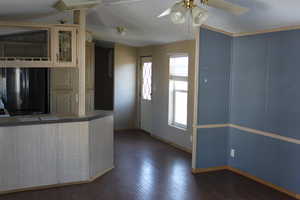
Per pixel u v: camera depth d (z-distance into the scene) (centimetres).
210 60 451
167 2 366
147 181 421
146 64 745
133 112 793
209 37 446
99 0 359
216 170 474
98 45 793
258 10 338
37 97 559
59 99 563
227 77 468
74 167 402
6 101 537
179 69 606
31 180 380
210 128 464
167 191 388
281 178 394
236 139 465
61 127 390
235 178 441
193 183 417
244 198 372
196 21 257
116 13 464
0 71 529
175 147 610
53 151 388
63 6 363
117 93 764
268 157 411
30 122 371
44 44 534
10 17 465
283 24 370
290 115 379
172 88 633
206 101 455
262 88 418
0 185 365
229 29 441
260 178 425
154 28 514
